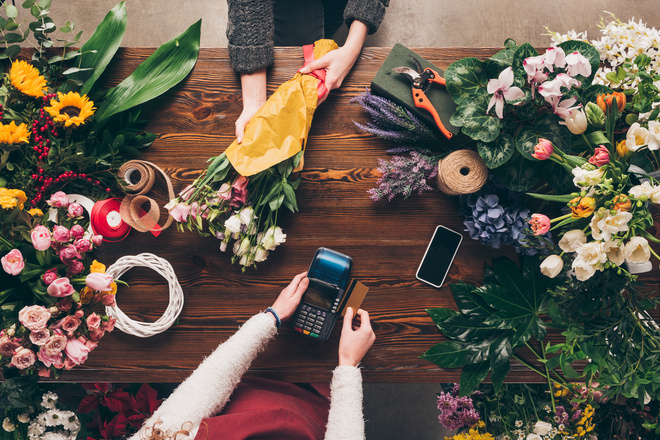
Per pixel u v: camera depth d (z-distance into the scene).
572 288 1.06
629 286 1.03
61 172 1.21
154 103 1.28
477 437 1.38
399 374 1.27
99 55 1.25
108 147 1.25
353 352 1.12
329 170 1.28
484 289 1.21
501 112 1.02
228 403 1.12
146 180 1.22
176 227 1.28
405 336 1.27
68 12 1.99
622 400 1.40
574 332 1.05
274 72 1.29
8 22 1.18
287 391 1.25
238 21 1.20
